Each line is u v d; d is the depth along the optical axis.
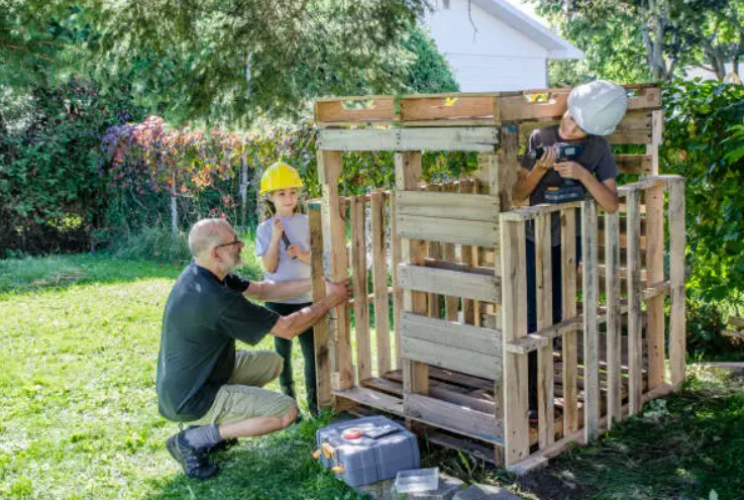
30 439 4.32
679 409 4.34
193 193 10.93
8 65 6.33
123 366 5.69
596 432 3.96
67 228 12.18
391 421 3.92
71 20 6.06
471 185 5.57
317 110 4.27
